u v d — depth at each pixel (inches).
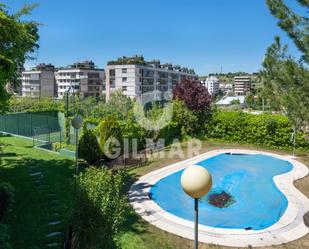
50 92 5044.3
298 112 409.7
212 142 1066.1
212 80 6683.1
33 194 509.4
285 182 652.7
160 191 602.9
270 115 1000.2
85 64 4918.8
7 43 453.7
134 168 734.5
